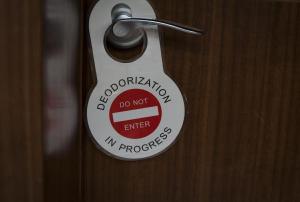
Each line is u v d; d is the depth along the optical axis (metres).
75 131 0.58
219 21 0.61
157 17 0.59
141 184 0.62
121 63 0.59
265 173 0.66
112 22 0.57
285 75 0.64
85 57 0.58
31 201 0.43
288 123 0.65
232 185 0.65
